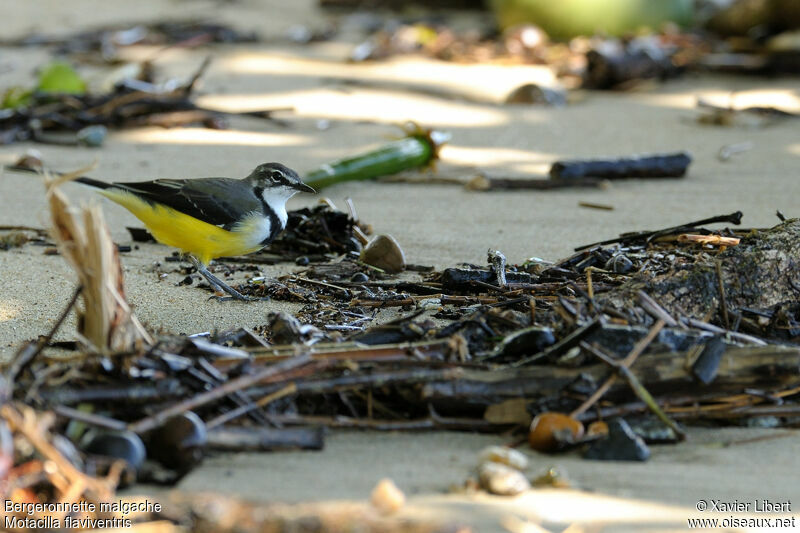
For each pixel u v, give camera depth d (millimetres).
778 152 17609
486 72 24297
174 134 17984
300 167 15867
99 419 6562
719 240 10742
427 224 13430
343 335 8891
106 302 7180
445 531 6004
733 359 7508
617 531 6129
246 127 18609
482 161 16812
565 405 7371
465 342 7859
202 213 10469
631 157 16000
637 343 7578
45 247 12141
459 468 6898
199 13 30672
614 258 10352
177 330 9633
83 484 6039
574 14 26672
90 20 28922
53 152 16641
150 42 26125
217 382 7125
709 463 7070
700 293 8742
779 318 8719
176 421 6668
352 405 7637
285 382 7305
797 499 6539
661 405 7488
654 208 14219
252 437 6992
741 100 21688
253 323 9875
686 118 20250
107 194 10578
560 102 21359
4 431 6012
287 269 11727
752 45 25672
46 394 6699
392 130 18562
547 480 6695
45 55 24312
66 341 8820
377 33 28094
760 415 7543
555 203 14523
